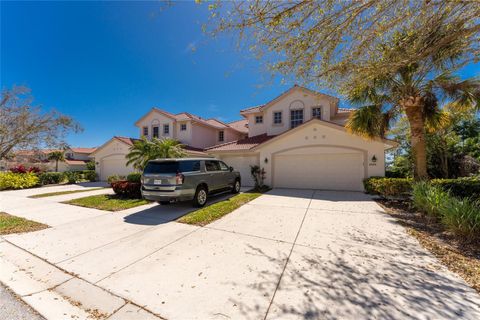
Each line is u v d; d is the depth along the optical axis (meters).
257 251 4.08
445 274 3.16
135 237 4.89
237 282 3.04
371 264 3.50
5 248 4.34
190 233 5.11
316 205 7.93
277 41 3.77
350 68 4.36
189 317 2.37
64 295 2.82
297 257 3.80
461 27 3.67
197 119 19.78
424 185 6.79
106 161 20.09
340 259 3.70
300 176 12.25
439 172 14.12
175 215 6.73
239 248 4.23
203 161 8.40
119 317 2.40
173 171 6.97
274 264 3.56
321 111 14.35
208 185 8.29
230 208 7.47
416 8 3.41
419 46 4.02
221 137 21.47
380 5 3.36
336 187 11.55
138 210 7.47
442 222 4.98
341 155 11.48
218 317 2.36
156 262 3.68
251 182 14.58
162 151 11.21
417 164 8.12
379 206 7.66
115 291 2.88
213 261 3.69
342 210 7.16
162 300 2.67
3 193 12.61
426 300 2.57
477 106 7.55
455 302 2.53
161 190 6.98
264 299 2.65
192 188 7.36
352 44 3.96
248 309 2.48
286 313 2.40
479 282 2.94
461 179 7.45
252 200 8.96
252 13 3.30
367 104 9.02
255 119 17.28
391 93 8.38
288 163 12.51
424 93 8.02
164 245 4.42
